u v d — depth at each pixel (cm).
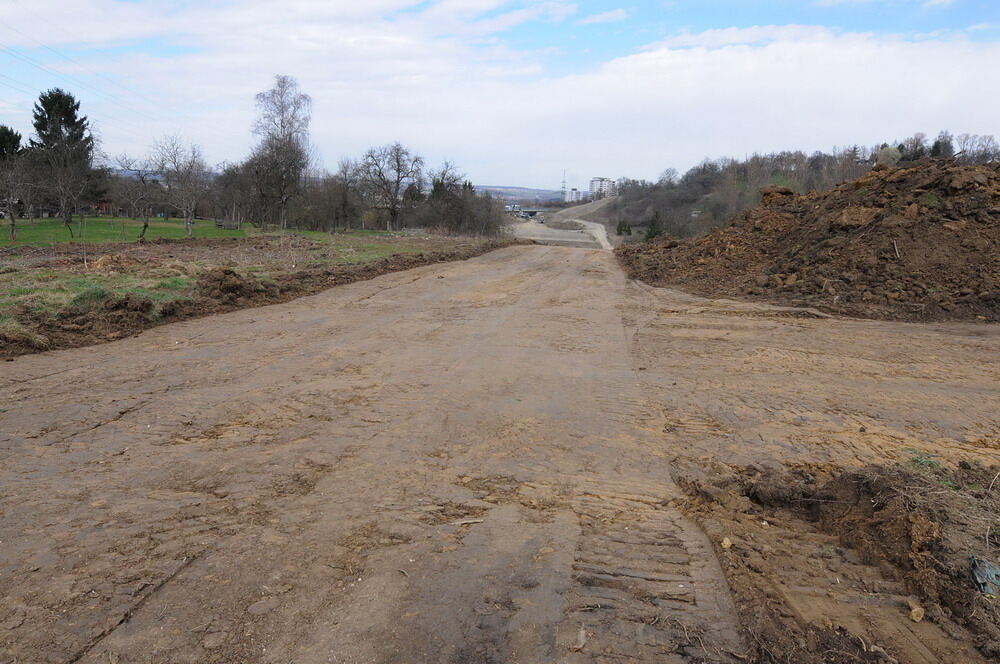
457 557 330
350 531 354
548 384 675
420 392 635
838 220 1417
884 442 513
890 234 1270
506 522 372
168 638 259
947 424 558
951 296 1080
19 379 635
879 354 812
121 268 1372
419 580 306
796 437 524
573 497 412
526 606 287
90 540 336
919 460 452
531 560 328
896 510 351
